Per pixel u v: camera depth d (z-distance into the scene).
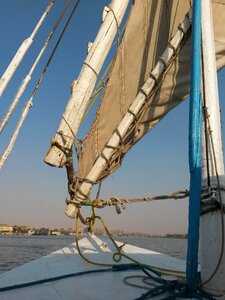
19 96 4.49
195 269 3.17
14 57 4.23
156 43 6.07
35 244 72.50
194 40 3.72
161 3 6.12
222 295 3.17
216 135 3.56
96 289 3.93
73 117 5.41
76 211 5.96
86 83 5.40
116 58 6.05
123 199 5.47
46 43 4.80
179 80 5.46
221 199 3.30
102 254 6.55
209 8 3.98
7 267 21.86
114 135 5.52
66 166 5.61
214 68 3.82
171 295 3.19
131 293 3.75
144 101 5.46
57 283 4.24
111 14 5.55
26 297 3.58
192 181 3.32
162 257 6.82
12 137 4.74
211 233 3.27
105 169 5.67
